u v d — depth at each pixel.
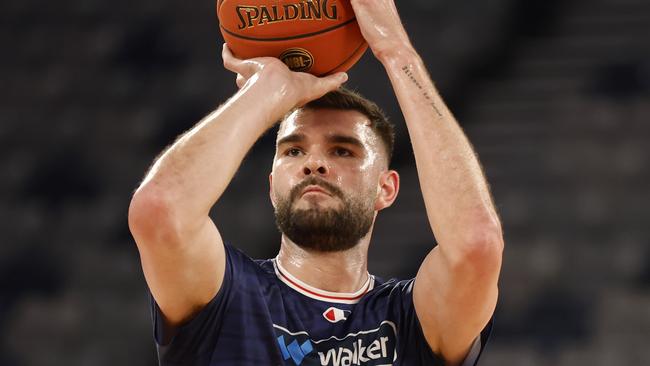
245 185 17.16
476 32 20.08
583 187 16.31
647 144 17.03
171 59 20.23
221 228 16.48
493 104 18.83
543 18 20.53
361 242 5.27
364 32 5.10
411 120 4.96
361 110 5.34
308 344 4.91
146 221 4.52
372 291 5.26
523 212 15.92
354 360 4.91
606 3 20.45
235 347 4.83
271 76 4.98
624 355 13.70
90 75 20.14
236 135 4.77
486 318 4.89
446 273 4.80
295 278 5.20
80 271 16.59
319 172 5.10
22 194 18.09
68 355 15.41
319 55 5.14
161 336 4.86
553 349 13.94
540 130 17.81
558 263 14.96
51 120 19.28
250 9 5.05
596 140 17.31
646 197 15.90
